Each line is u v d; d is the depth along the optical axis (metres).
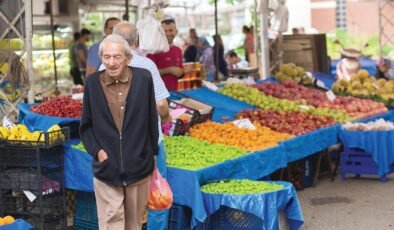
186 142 7.46
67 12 16.11
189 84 10.88
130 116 5.11
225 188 6.32
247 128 8.17
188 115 8.02
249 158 7.17
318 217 7.73
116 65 5.00
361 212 7.93
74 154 6.43
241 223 6.20
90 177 6.35
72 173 6.45
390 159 9.45
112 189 5.21
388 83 12.47
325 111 10.31
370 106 11.08
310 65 13.49
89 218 6.72
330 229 7.23
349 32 28.23
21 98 7.95
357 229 7.22
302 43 13.50
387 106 11.73
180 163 6.57
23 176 6.25
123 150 5.12
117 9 18.19
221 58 16.25
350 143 9.46
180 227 6.45
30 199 6.23
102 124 5.14
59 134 6.31
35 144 6.14
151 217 6.26
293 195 6.29
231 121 8.84
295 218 6.32
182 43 20.70
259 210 6.00
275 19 12.17
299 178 9.12
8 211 6.37
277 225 6.07
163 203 5.42
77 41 15.10
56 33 15.21
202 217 6.14
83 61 14.80
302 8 27.55
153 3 8.01
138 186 5.27
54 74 14.10
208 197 6.19
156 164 6.00
